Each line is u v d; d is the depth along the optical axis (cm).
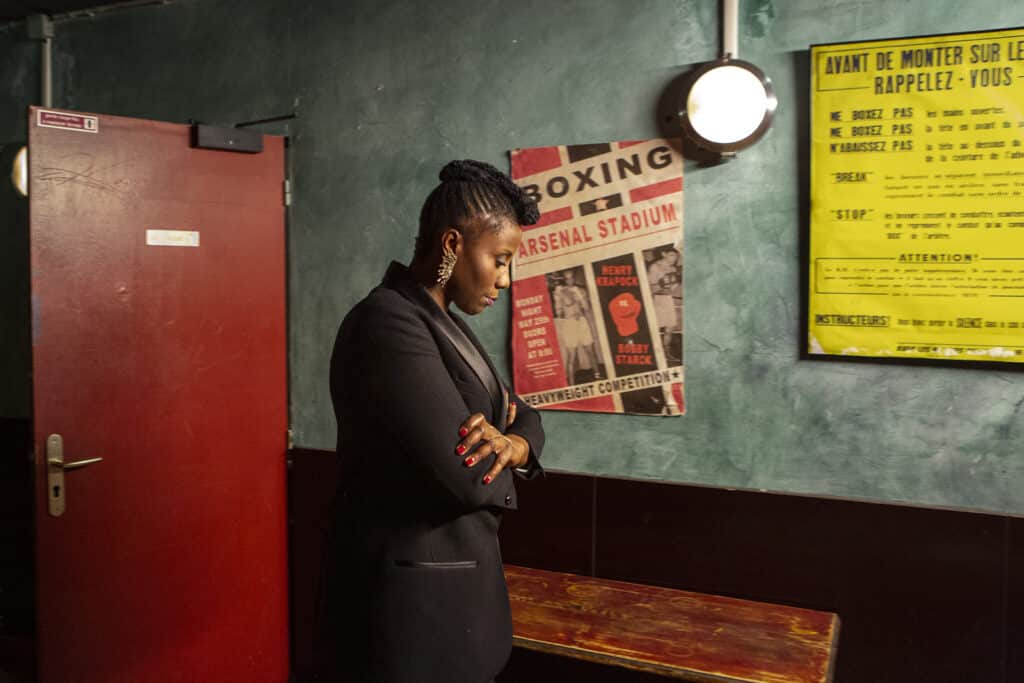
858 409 234
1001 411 219
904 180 223
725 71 235
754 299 243
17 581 349
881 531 230
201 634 291
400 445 141
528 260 269
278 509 309
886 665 232
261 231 299
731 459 249
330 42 296
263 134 299
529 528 273
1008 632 219
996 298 217
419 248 156
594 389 264
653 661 198
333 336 302
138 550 275
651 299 255
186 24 320
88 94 340
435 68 280
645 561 258
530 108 267
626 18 253
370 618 144
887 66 222
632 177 255
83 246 259
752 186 241
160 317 277
